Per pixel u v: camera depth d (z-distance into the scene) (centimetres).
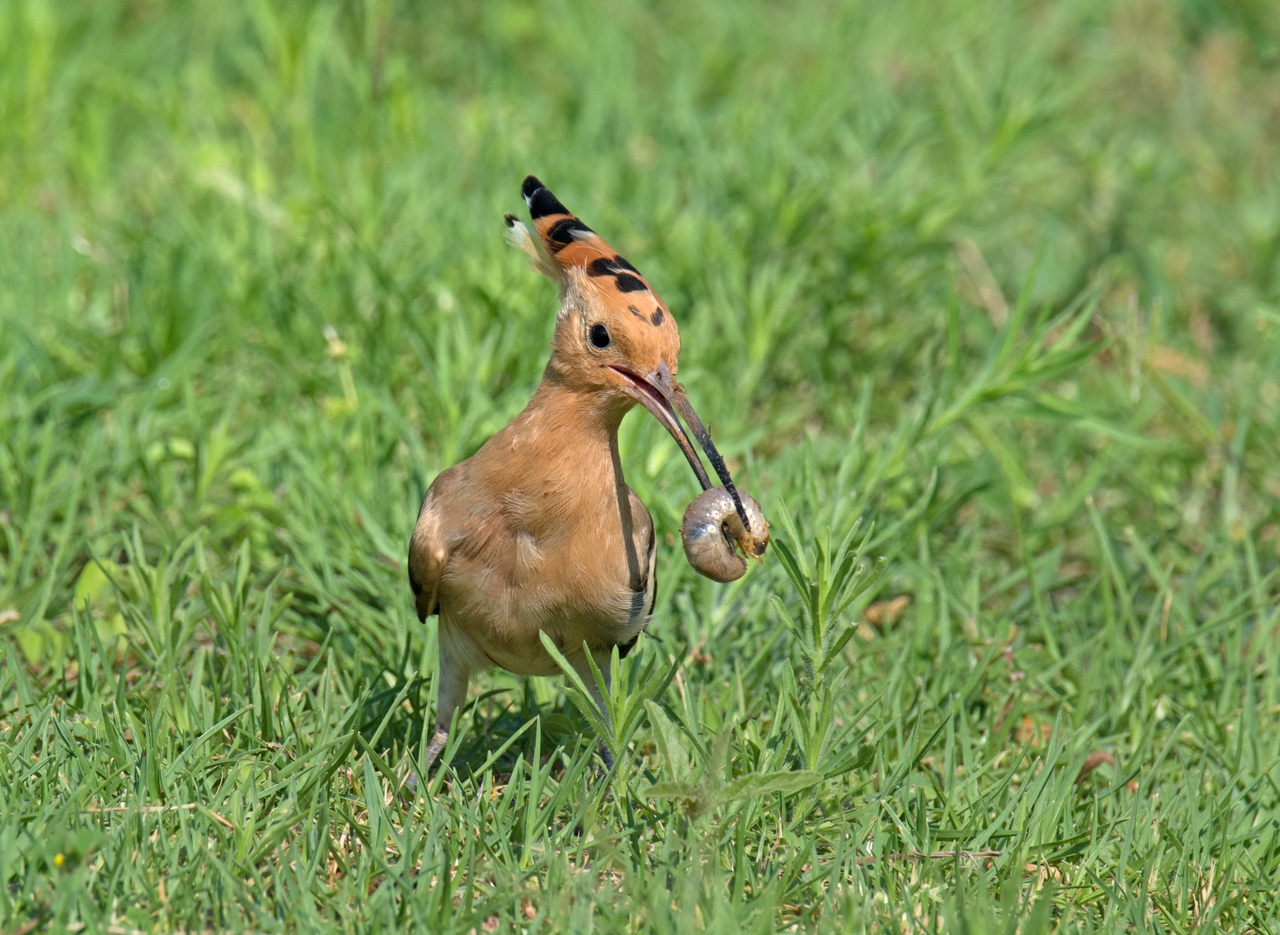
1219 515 1258
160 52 1861
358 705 852
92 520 1098
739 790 762
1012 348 1198
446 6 1981
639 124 1731
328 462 1155
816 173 1510
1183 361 1428
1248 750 945
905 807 831
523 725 923
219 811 776
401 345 1312
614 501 831
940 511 1151
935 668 1005
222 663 962
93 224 1499
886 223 1448
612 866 772
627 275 830
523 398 1190
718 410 1255
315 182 1481
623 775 802
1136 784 915
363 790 820
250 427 1227
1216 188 1773
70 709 875
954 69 1873
